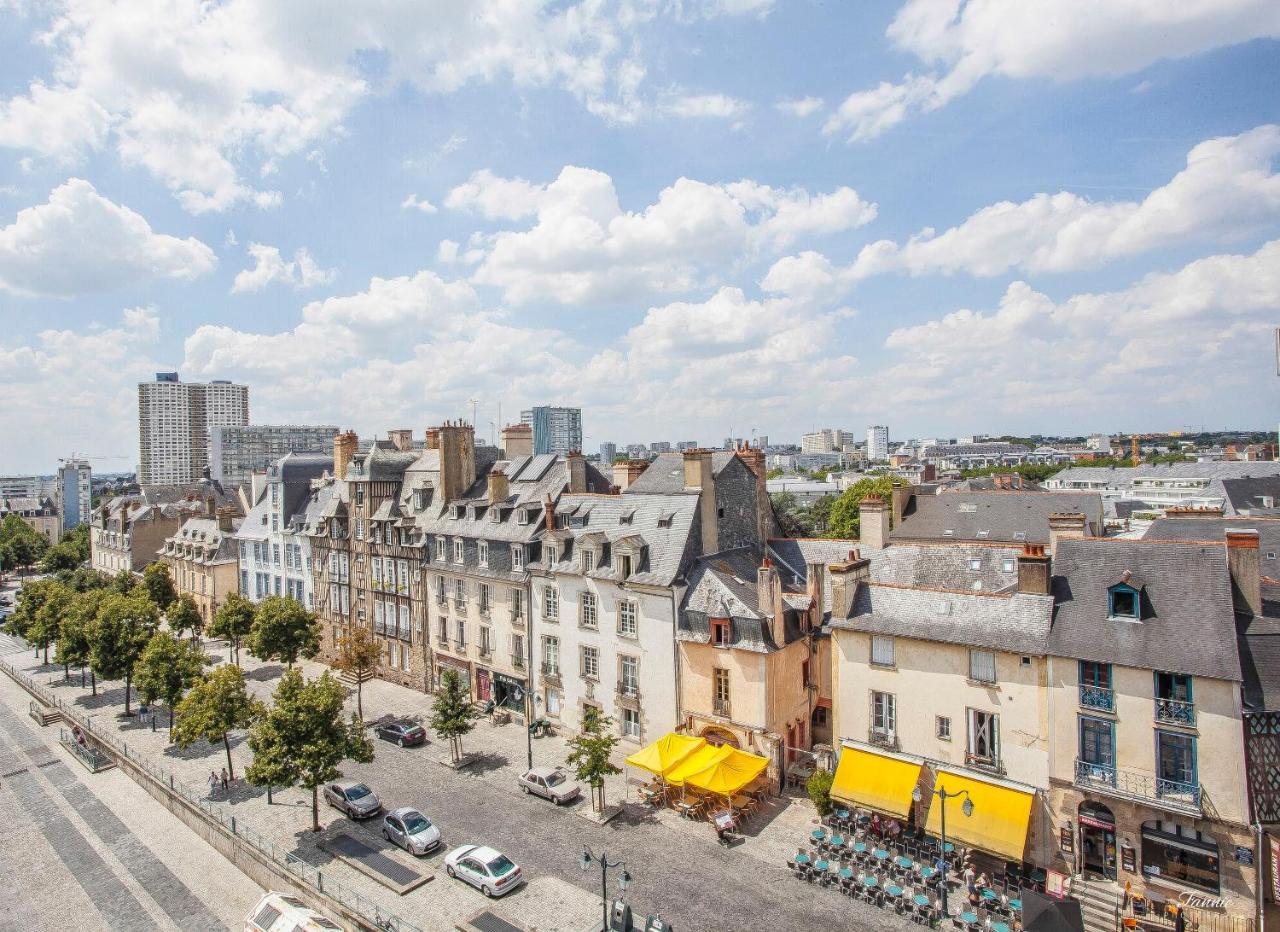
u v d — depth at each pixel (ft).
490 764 156.35
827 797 124.67
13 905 117.50
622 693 155.74
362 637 187.73
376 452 226.38
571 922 103.60
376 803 137.49
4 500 620.49
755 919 102.37
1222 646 96.43
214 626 233.96
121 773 168.04
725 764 129.18
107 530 379.96
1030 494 253.44
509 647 180.75
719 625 140.67
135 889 121.49
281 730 128.98
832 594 131.23
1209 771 95.40
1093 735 104.17
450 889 112.68
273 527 261.44
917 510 268.41
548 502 179.73
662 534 157.07
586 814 133.90
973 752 114.73
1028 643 109.19
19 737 192.34
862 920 101.71
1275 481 324.60
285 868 118.32
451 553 195.21
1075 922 87.45
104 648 199.00
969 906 102.06
